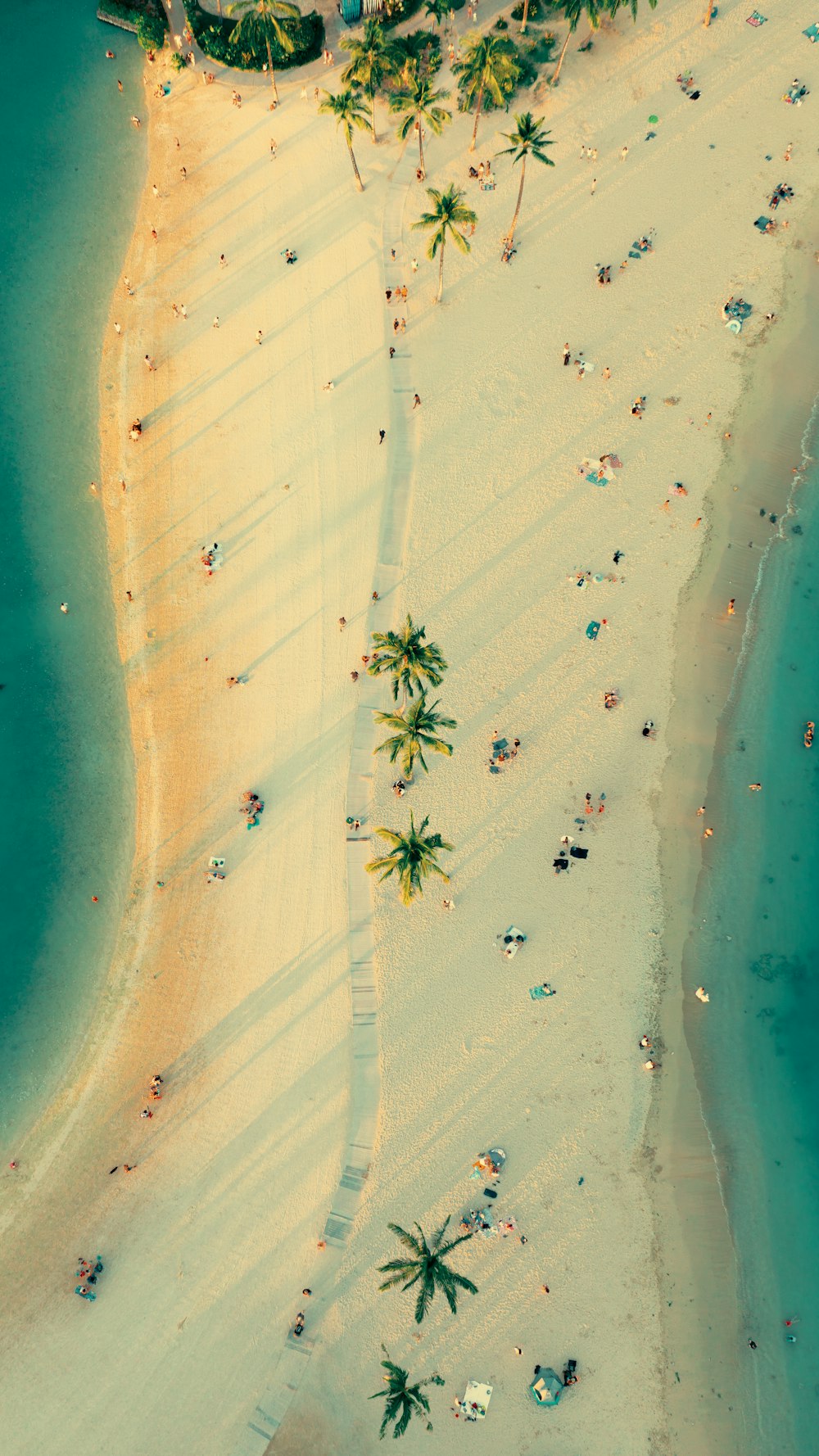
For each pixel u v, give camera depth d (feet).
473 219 217.77
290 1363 176.86
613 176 264.52
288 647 222.89
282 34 250.98
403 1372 164.04
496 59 241.76
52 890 210.38
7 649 225.35
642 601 226.38
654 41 276.82
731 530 232.53
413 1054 194.18
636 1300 180.65
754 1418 176.24
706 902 206.90
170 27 277.23
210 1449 172.45
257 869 207.62
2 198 261.65
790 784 215.10
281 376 244.42
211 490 235.40
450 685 219.20
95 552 232.12
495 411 241.35
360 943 201.77
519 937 201.26
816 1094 196.44
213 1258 183.73
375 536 230.68
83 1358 178.40
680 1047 197.36
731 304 249.75
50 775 217.15
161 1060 197.36
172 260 256.73
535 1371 175.22
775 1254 186.19
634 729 216.74
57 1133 193.77
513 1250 181.98
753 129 269.44
